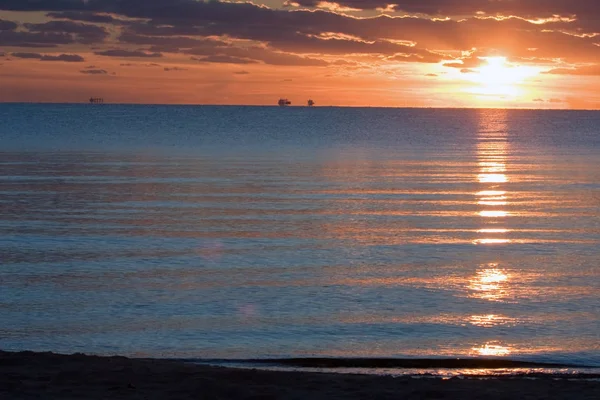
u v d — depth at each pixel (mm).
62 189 48688
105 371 13789
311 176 59094
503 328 19438
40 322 19781
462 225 36219
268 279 24984
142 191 48438
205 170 63312
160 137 118312
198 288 23656
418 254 29406
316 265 27297
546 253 29562
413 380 13875
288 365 16562
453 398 12578
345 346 17938
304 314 20750
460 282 24656
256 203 43594
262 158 77750
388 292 23281
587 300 22297
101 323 19750
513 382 13906
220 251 29734
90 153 82500
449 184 53906
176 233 33625
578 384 13773
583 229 35094
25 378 13242
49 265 26828
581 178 58469
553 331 19172
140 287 23734
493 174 61688
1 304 21531
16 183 51562
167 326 19531
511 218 38344
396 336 18750
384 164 71250
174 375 13633
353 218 38250
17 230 33844
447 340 18422
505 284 24375
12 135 119938
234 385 12992
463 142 113938
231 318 20297
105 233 33375
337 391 12875
